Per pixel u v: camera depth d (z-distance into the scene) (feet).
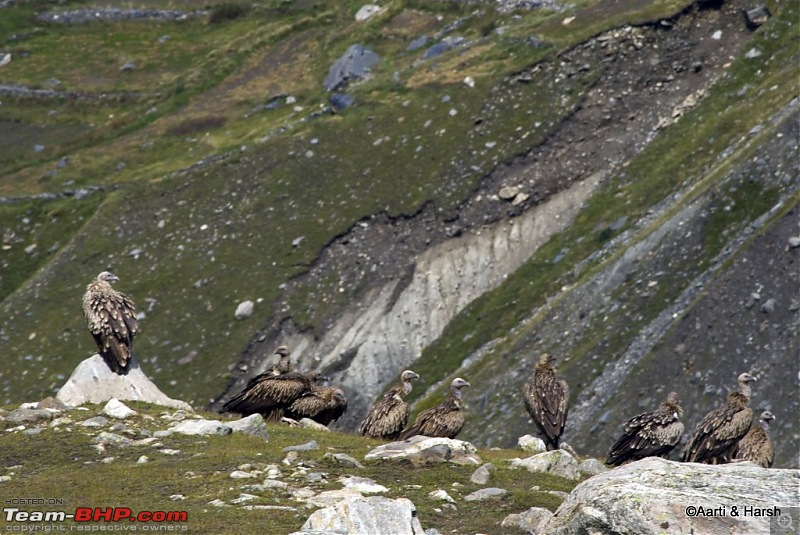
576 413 189.88
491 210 287.89
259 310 277.23
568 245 270.05
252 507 62.08
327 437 83.82
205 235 310.86
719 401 175.01
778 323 181.68
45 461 74.74
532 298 256.32
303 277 284.41
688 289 205.87
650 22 324.19
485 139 306.76
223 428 80.89
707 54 315.17
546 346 215.31
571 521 53.31
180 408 92.22
